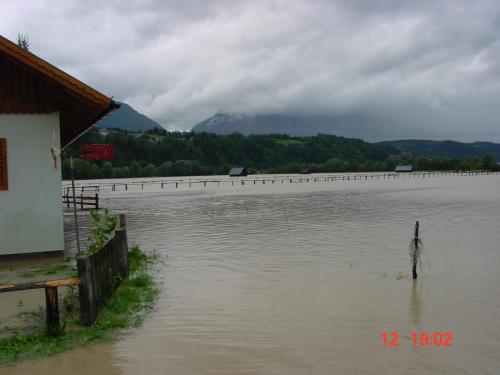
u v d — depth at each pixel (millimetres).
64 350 6035
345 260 11922
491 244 14141
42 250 11820
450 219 20500
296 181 79000
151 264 11602
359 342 6445
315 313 7656
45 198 11812
